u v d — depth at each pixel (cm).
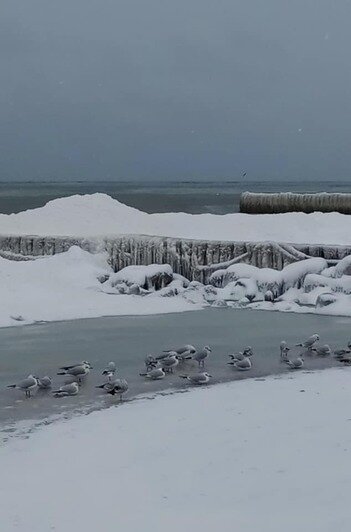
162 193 15962
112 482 888
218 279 2825
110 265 3105
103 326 2230
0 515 795
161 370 1534
